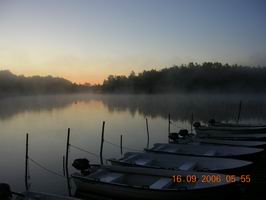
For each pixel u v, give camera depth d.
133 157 16.62
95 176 14.14
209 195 12.15
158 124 45.16
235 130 24.62
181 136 23.06
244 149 17.59
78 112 80.50
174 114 58.59
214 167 15.25
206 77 152.50
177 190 12.00
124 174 14.25
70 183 17.41
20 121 58.69
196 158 15.77
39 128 46.91
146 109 78.88
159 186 12.55
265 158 18.19
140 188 12.52
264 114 51.69
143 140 31.67
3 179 18.83
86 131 41.25
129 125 46.03
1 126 50.59
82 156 24.77
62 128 46.09
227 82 140.88
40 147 30.09
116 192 13.21
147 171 13.84
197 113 58.16
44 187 16.88
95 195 13.86
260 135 22.64
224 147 17.95
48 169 20.92
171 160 16.17
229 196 12.42
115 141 31.56
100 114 71.06
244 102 81.75
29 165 22.34
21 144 32.47
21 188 16.91
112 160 16.36
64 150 28.00
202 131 24.48
